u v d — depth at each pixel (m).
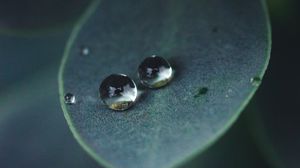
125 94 0.08
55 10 0.10
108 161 0.07
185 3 0.09
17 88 0.10
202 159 0.09
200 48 0.08
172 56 0.08
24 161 0.10
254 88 0.07
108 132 0.07
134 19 0.09
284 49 0.09
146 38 0.08
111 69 0.08
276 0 0.10
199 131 0.07
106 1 0.09
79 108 0.08
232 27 0.08
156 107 0.08
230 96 0.07
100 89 0.08
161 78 0.08
